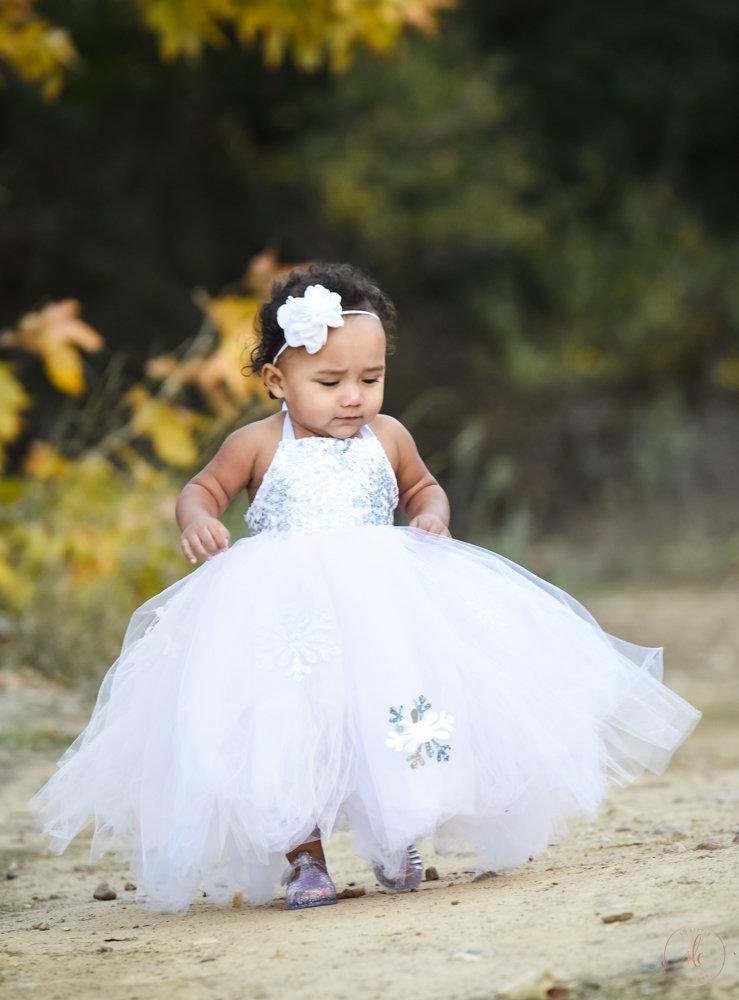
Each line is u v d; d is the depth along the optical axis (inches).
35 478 617.9
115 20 1194.0
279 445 301.1
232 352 566.6
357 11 649.0
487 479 1485.0
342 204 1517.0
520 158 1728.6
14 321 1346.0
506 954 220.1
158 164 1418.6
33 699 539.8
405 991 208.7
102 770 280.4
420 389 1620.3
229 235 1488.7
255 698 268.4
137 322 1370.6
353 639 275.3
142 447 781.9
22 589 574.2
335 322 293.7
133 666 285.6
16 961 247.9
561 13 1996.8
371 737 269.0
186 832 263.9
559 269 1801.2
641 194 1905.8
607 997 199.3
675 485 1509.6
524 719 275.1
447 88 1604.3
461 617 284.4
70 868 347.3
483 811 273.9
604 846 323.0
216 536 288.4
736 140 2068.2
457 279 1710.1
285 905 279.6
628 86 1989.4
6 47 649.0
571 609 301.1
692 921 222.8
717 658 850.1
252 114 1510.8
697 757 534.0
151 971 234.1
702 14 2012.8
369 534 289.3
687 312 1793.8
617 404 1733.5
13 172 1328.7
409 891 283.9
